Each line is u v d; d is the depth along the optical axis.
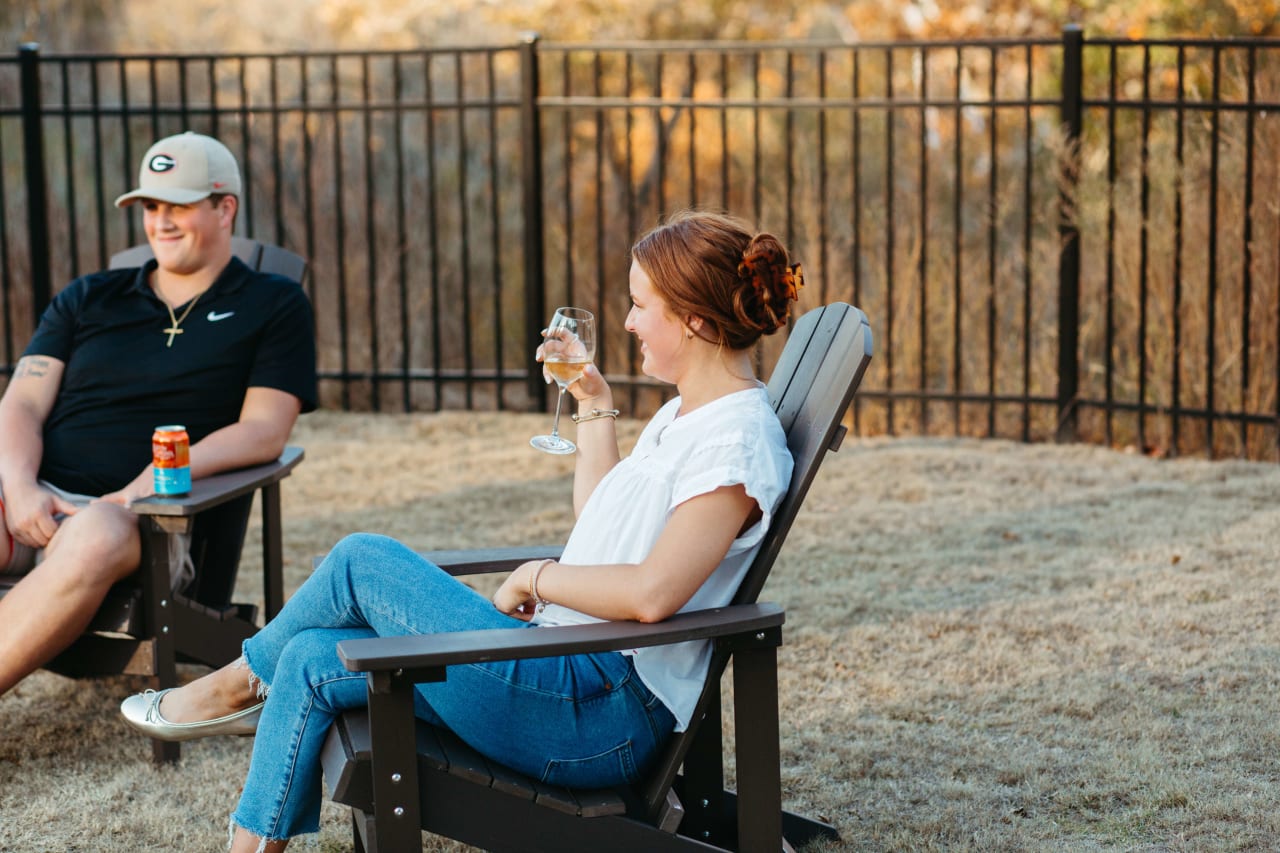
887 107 6.21
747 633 2.24
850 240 7.11
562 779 2.24
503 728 2.20
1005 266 6.88
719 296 2.23
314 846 2.75
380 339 7.75
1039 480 5.45
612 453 2.66
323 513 5.25
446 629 2.21
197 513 3.43
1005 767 2.98
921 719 3.26
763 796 2.31
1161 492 5.19
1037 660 3.58
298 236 8.12
